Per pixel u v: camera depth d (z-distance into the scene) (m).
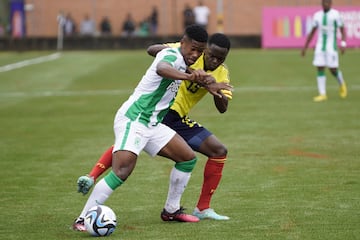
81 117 53.84
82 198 28.78
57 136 45.38
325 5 59.88
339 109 55.25
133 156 22.95
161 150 23.75
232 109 56.75
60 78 82.00
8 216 25.91
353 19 117.12
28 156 38.59
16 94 69.50
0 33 143.00
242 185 30.55
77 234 23.19
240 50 121.81
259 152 38.34
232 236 22.59
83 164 36.06
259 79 78.62
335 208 26.14
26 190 30.38
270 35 121.94
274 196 28.38
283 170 33.56
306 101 60.59
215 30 141.12
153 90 22.98
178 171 24.19
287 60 98.38
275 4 140.12
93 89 72.50
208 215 25.08
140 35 134.50
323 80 61.09
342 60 96.31
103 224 22.70
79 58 107.38
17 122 51.97
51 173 33.94
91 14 141.75
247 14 141.00
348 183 30.48
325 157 36.66
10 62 103.38
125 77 82.06
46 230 23.81
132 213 26.22
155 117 23.30
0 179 32.72
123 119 23.20
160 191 29.80
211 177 25.00
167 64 22.17
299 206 26.58
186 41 22.78
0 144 42.62
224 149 24.95
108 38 128.38
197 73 21.86
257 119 51.03
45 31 142.62
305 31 120.75
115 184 22.98
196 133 25.02
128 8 141.25
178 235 22.84
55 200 28.48
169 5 141.00
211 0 140.50
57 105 61.12
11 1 139.25
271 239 22.14
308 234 22.66
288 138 42.75
